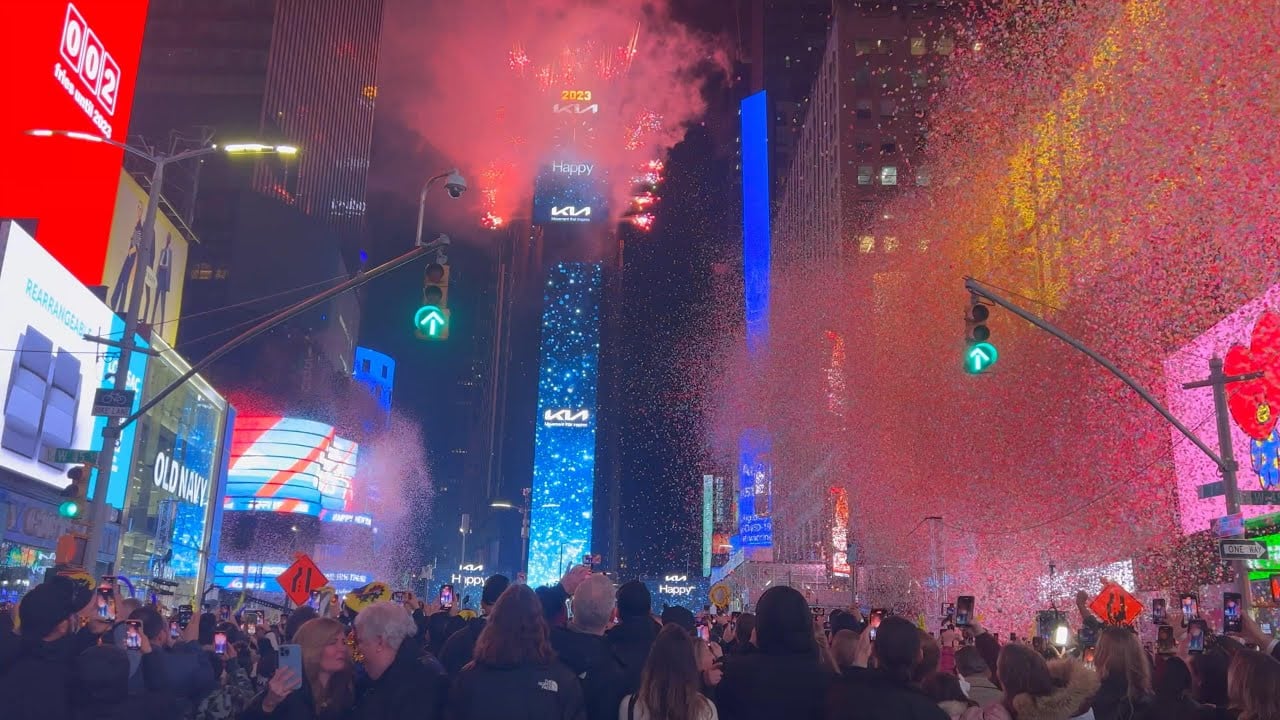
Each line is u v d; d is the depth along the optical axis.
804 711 6.48
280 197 122.56
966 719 6.42
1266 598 34.06
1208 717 7.20
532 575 180.88
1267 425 35.47
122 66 53.53
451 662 9.11
